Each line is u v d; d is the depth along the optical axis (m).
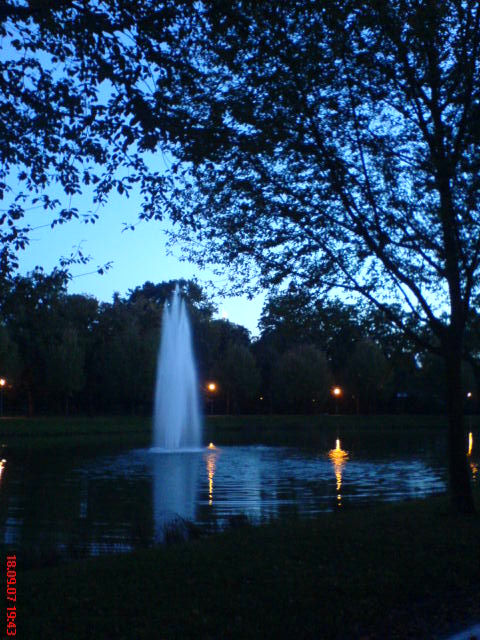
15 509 20.11
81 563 10.48
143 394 72.62
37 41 10.74
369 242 13.52
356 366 75.12
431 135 13.60
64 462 35.34
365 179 13.73
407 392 84.44
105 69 10.53
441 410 84.50
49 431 56.59
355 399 88.19
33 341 64.19
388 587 8.77
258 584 8.77
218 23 10.91
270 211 13.72
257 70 12.80
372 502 21.33
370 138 13.77
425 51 12.95
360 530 12.40
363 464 34.47
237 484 26.33
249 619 7.48
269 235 14.11
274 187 13.69
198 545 11.36
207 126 12.26
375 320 14.79
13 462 35.41
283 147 13.33
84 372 74.25
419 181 13.87
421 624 7.77
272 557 10.24
